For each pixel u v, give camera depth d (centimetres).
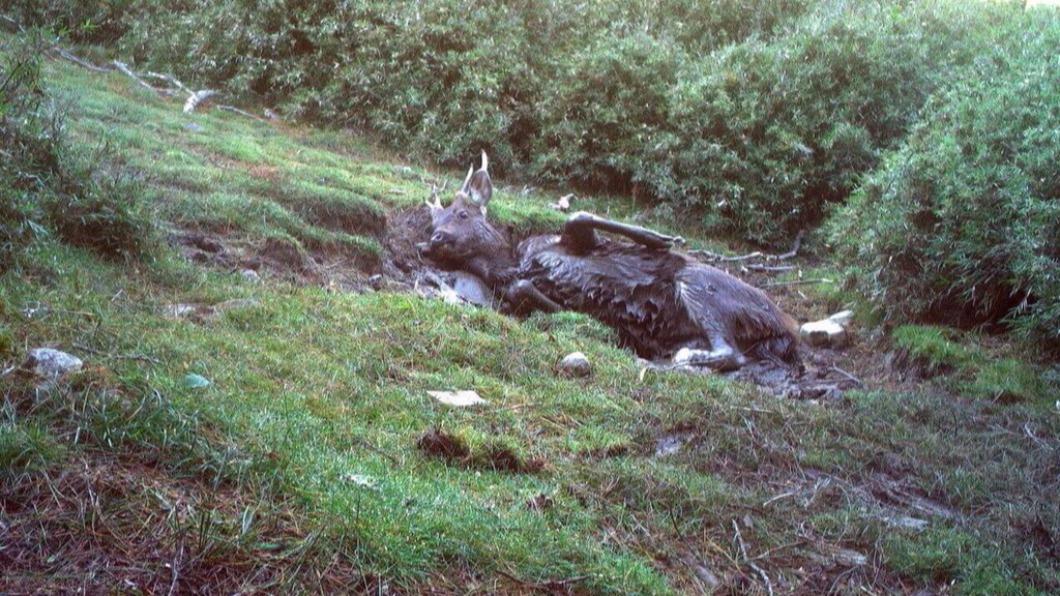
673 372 736
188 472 416
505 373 676
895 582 505
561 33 1411
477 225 946
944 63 1289
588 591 421
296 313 680
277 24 1366
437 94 1316
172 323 595
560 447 572
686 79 1312
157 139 1024
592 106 1287
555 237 955
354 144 1258
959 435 709
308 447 469
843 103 1259
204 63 1332
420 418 561
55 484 391
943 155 959
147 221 698
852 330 956
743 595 467
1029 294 882
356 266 870
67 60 1288
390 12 1355
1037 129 935
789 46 1313
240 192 892
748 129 1253
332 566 387
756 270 1121
